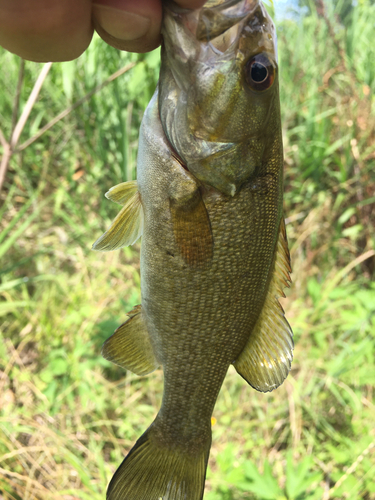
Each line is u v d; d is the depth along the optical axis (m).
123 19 0.19
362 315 0.43
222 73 0.19
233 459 0.35
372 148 0.55
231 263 0.21
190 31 0.19
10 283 0.42
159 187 0.21
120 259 0.54
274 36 0.20
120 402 0.42
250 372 0.23
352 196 0.59
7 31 0.19
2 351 0.42
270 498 0.30
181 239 0.21
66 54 0.21
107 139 0.58
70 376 0.40
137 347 0.23
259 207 0.21
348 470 0.33
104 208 0.56
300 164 0.59
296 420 0.40
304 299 0.52
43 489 0.33
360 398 0.41
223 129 0.20
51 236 0.57
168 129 0.20
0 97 0.57
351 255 0.58
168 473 0.24
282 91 0.59
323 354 0.45
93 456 0.37
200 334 0.22
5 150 0.37
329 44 0.60
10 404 0.39
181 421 0.24
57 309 0.47
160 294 0.22
